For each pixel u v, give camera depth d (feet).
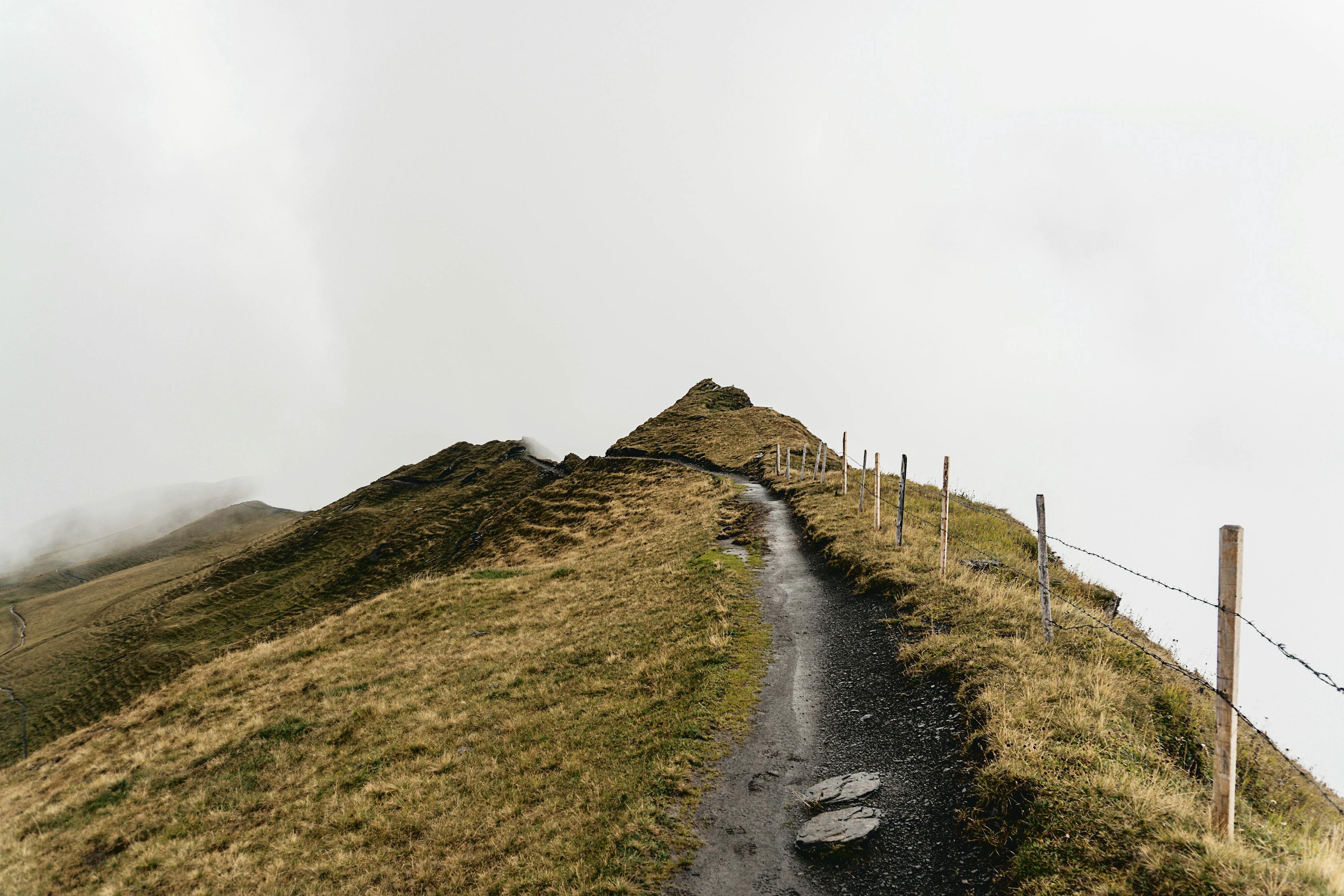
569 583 94.22
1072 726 30.45
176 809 52.08
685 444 231.50
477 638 77.51
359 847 39.17
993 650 40.32
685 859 30.01
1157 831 22.65
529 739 46.85
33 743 233.14
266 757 57.26
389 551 338.13
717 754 38.58
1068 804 25.16
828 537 82.53
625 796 35.78
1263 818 26.89
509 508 246.47
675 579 78.54
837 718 40.78
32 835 54.44
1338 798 33.45
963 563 63.31
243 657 89.76
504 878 31.65
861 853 28.27
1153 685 37.60
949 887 25.29
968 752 31.99
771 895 27.25
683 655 54.19
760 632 57.11
